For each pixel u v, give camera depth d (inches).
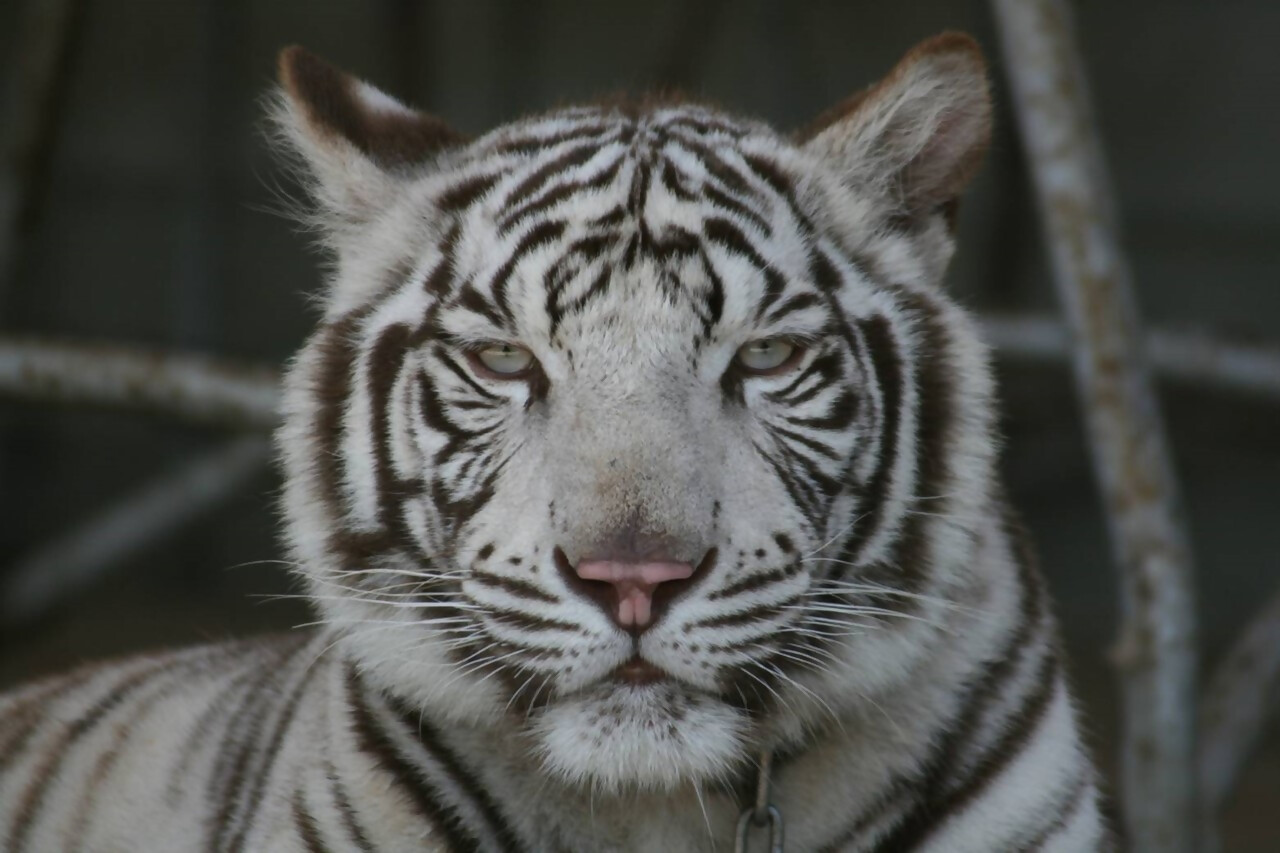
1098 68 830.5
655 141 221.3
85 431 799.7
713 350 203.3
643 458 193.2
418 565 215.5
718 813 216.1
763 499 201.9
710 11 668.7
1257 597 765.9
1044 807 220.4
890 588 213.9
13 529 792.3
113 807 267.1
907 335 219.8
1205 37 821.2
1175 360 483.5
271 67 835.4
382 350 218.5
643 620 191.9
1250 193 820.0
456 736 217.0
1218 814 380.8
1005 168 698.2
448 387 210.7
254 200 826.8
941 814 217.8
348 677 225.6
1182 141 825.5
